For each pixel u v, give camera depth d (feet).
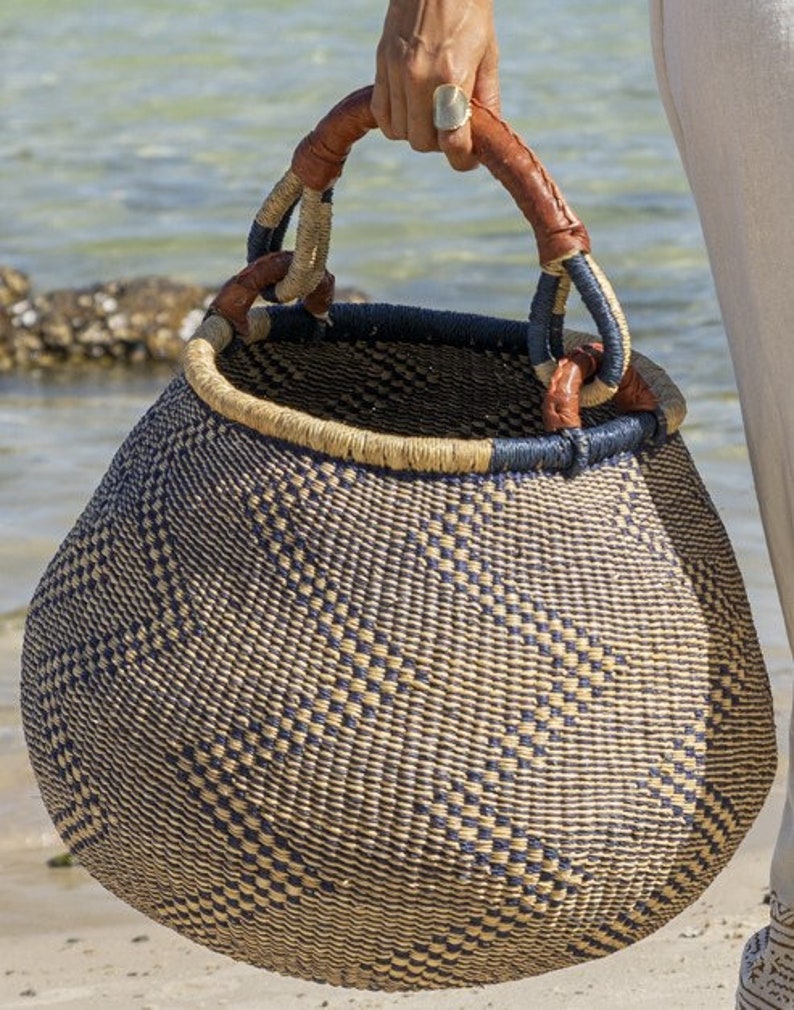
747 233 10.26
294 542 9.96
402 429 13.26
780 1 9.86
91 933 15.38
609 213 55.52
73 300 41.16
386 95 10.75
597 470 10.26
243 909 10.09
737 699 10.41
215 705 9.88
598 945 10.39
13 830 17.31
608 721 9.88
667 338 41.09
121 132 70.13
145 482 10.62
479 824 9.71
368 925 9.98
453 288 47.44
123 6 101.81
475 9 10.57
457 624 9.77
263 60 86.07
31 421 34.50
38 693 10.80
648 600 10.11
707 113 10.30
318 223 11.59
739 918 15.21
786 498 10.80
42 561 24.86
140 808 10.14
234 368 12.44
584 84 78.69
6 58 87.10
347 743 9.71
